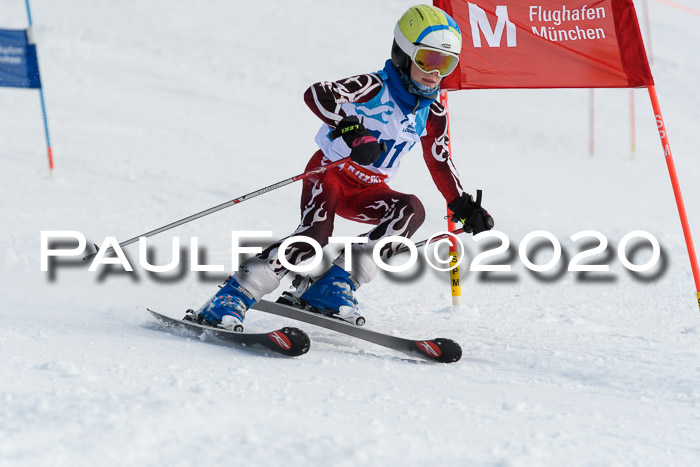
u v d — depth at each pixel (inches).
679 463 309.4
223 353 471.2
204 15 3184.1
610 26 647.1
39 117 1764.3
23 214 971.9
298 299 551.5
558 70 657.6
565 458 305.6
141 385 363.9
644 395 420.5
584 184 1626.5
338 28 3132.4
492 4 660.7
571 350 522.0
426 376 447.2
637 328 601.3
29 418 301.0
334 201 531.2
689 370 463.8
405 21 506.0
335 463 276.4
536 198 1423.5
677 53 3154.5
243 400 350.0
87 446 276.5
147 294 666.8
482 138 2034.9
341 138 524.7
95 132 1658.5
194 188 1244.5
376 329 587.5
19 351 427.2
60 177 1229.7
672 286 784.9
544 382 446.6
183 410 316.8
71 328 510.9
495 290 765.9
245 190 1263.5
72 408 313.3
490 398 402.6
